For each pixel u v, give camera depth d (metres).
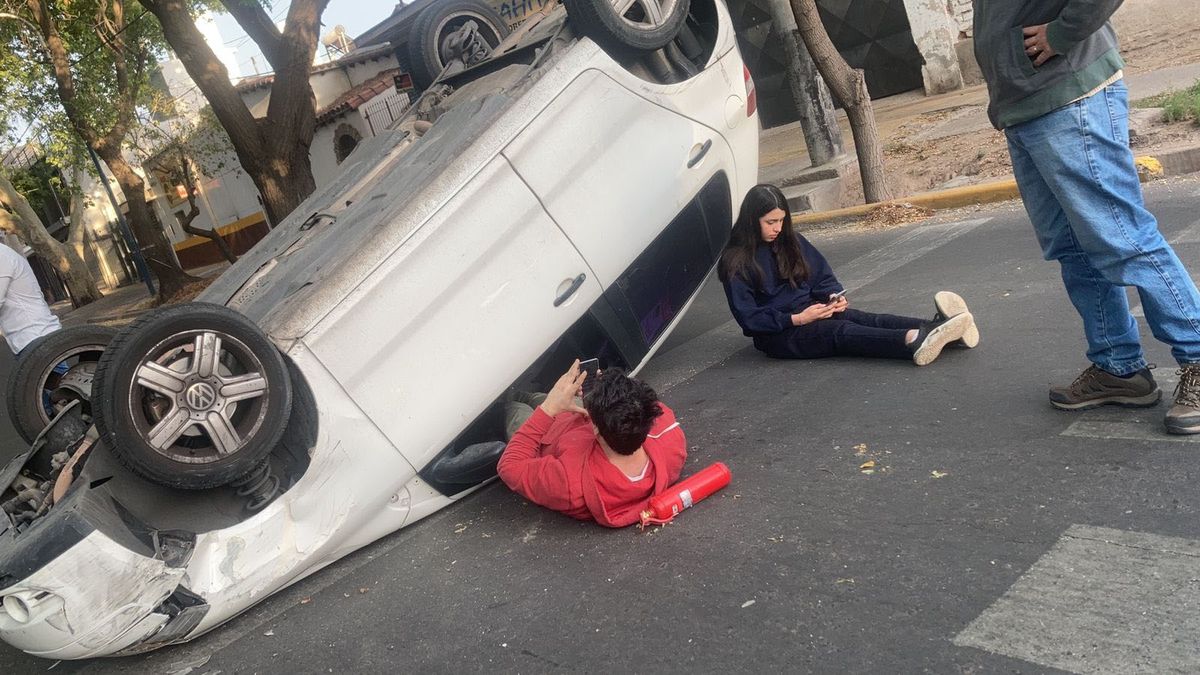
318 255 4.32
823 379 4.85
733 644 2.79
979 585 2.79
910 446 3.80
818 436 4.14
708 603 3.04
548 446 3.89
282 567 3.71
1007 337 4.77
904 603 2.78
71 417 4.27
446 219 3.99
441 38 6.46
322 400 3.72
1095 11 3.01
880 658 2.56
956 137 10.84
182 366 3.51
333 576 3.97
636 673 2.78
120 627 3.32
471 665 3.06
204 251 32.84
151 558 3.34
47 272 46.72
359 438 3.82
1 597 3.16
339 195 5.10
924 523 3.20
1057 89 3.25
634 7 4.80
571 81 4.37
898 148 11.02
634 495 3.69
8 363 17.81
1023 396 4.00
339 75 25.72
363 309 3.80
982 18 3.42
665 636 2.92
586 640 3.02
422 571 3.81
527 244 4.22
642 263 4.80
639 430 3.45
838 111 15.66
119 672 3.61
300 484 3.73
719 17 5.29
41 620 3.17
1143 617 2.48
